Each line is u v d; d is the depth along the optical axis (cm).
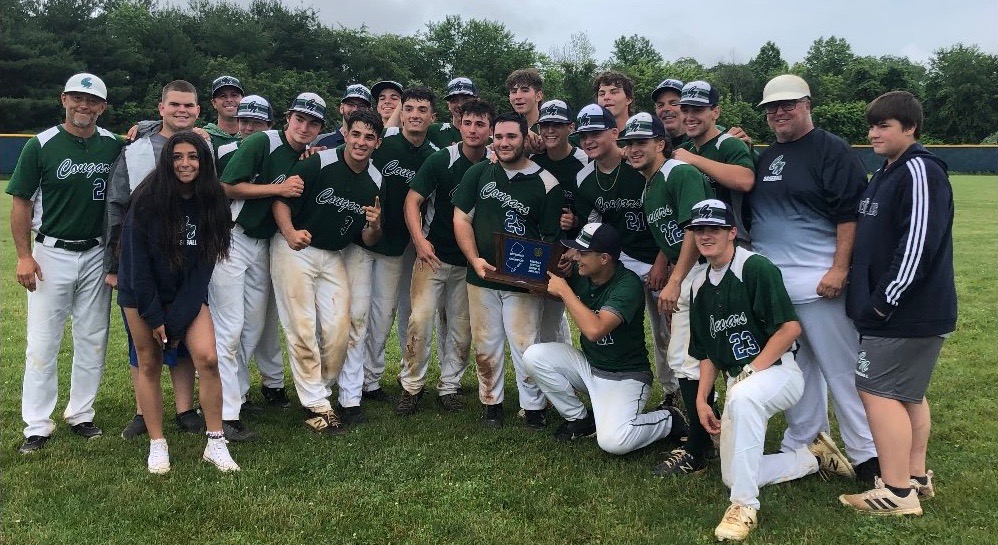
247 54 5253
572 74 5912
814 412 421
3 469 422
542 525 355
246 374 530
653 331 530
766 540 339
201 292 417
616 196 478
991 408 509
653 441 457
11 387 576
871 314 354
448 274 536
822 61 8438
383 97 674
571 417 484
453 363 554
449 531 351
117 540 339
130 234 394
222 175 471
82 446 461
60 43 3925
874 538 337
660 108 555
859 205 381
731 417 357
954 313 356
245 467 429
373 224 494
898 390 357
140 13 4959
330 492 393
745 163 421
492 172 497
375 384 579
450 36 6912
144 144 459
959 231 1525
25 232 450
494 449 462
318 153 480
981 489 382
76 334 477
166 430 493
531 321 501
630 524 356
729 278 378
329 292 501
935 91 6581
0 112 3597
